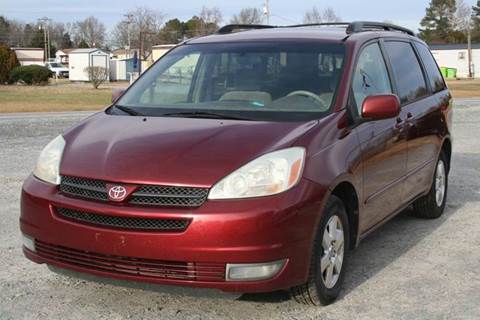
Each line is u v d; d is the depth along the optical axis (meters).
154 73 5.45
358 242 4.73
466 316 4.23
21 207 4.29
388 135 5.13
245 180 3.78
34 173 4.39
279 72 5.00
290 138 4.08
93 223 3.88
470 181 8.91
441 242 5.93
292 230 3.80
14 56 54.97
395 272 5.08
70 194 4.02
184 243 3.67
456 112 21.83
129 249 3.76
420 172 6.08
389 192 5.25
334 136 4.34
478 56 83.06
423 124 6.06
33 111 22.78
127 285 3.96
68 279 4.79
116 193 3.83
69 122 16.92
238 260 3.68
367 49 5.36
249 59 5.19
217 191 3.74
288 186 3.85
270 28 6.00
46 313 4.19
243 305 4.31
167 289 3.88
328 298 4.30
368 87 5.15
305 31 5.53
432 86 6.80
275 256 3.75
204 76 5.17
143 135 4.25
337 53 5.04
